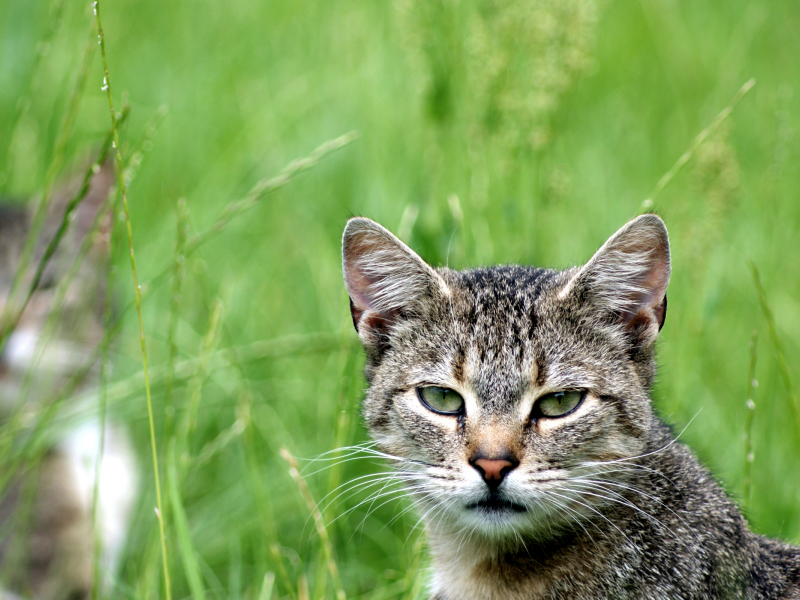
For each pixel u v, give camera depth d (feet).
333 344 32.14
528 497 21.15
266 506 27.61
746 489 24.48
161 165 45.96
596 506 21.53
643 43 57.62
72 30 51.70
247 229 43.60
